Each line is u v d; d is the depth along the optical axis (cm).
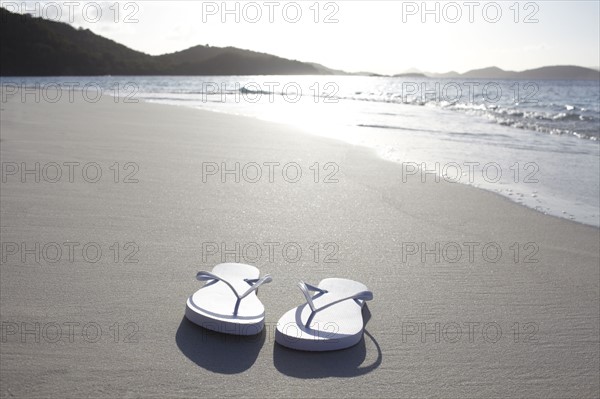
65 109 996
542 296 236
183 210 345
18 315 199
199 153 554
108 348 177
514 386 167
